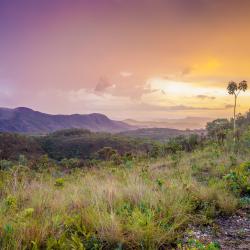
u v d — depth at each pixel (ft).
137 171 36.01
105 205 17.81
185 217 16.98
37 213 16.76
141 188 21.01
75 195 19.94
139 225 14.80
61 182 26.22
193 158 51.72
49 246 12.75
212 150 54.90
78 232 14.83
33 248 12.60
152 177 31.53
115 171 37.91
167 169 38.11
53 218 15.05
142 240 13.97
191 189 22.38
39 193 20.30
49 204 18.21
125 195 20.26
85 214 16.07
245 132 68.33
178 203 18.44
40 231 13.74
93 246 13.60
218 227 16.75
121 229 14.46
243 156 42.34
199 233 15.85
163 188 21.70
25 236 13.43
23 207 18.35
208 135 94.99
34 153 394.32
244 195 23.41
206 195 20.97
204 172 35.53
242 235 15.65
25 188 23.26
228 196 21.49
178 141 88.53
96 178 30.89
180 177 29.68
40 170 44.37
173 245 14.24
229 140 64.90
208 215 18.39
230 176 25.64
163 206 17.76
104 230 14.53
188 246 13.96
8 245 12.25
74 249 12.70
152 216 15.88
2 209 16.63
